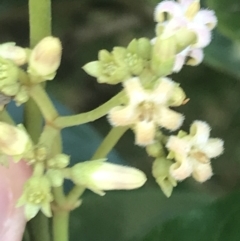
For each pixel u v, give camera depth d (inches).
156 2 2.4
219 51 2.4
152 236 1.9
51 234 1.8
